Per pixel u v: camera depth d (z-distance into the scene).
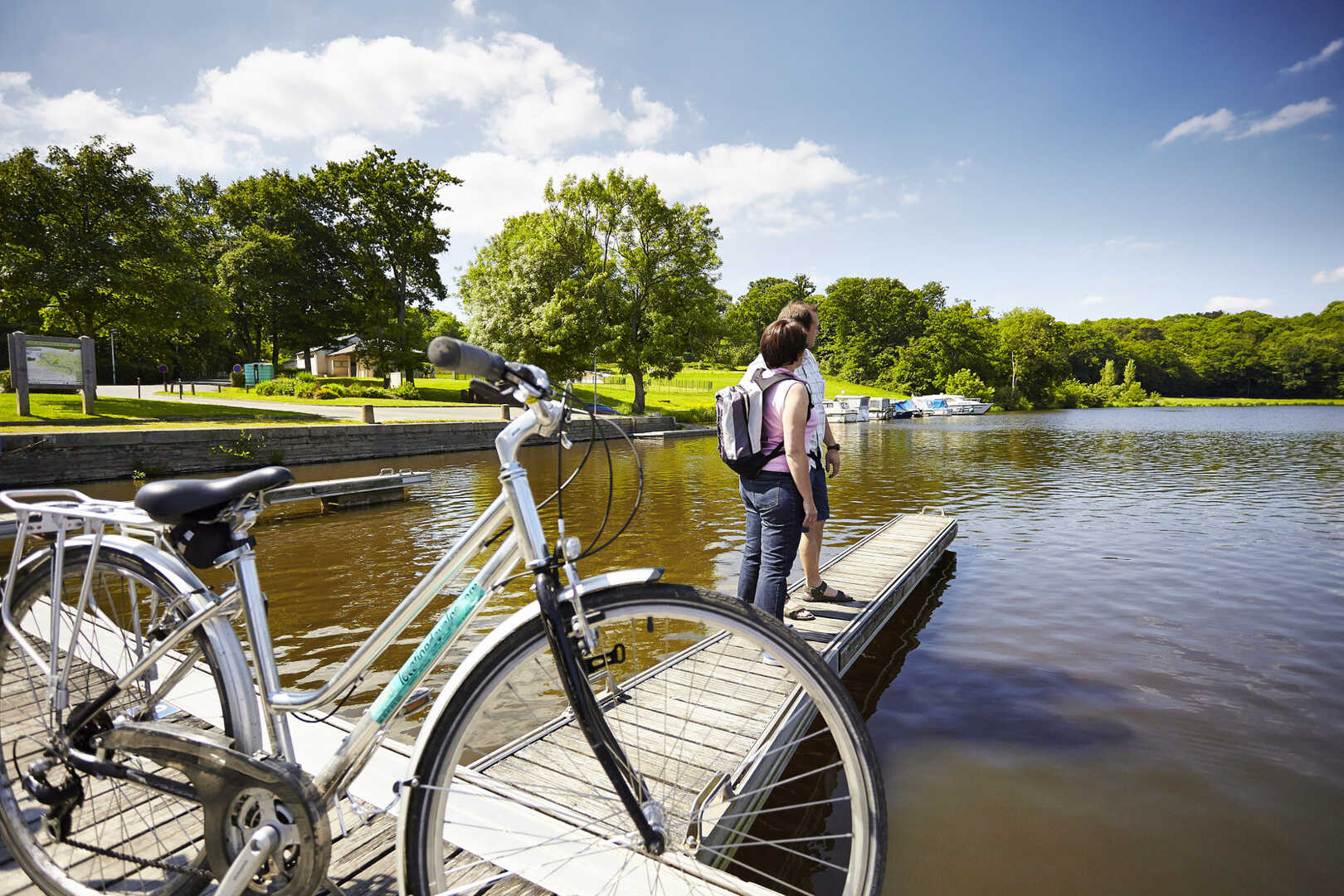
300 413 24.58
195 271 26.75
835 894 2.36
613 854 1.87
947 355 79.19
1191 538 8.48
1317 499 11.60
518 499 1.36
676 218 37.97
